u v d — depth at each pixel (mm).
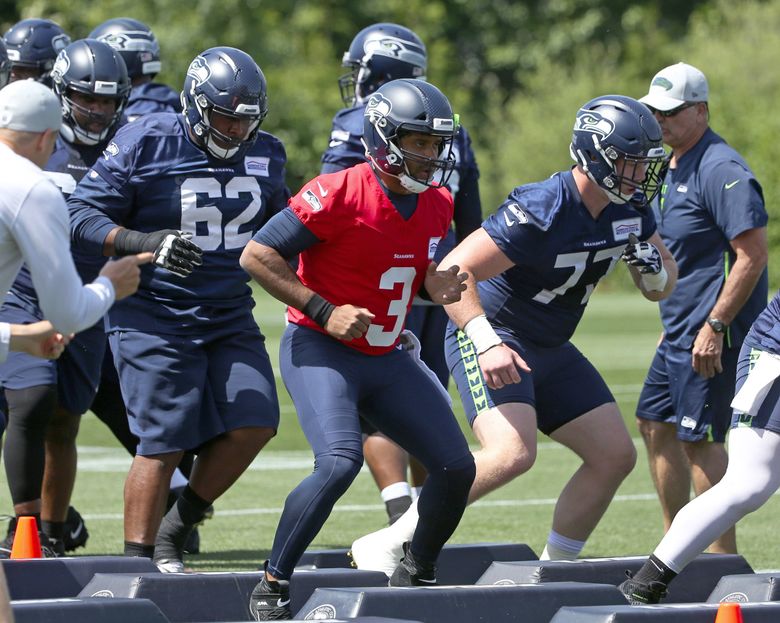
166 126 21328
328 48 137125
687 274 24484
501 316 21062
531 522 29516
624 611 16859
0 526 28344
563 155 129750
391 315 18438
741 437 18641
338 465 17406
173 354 21344
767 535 28141
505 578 20219
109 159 21156
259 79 20953
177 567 21641
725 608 15523
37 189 14305
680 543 18656
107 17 119562
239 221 21688
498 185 136750
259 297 120750
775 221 106812
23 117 14812
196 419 21375
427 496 18406
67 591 19344
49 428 24672
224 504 31812
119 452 40562
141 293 21531
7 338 14719
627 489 34438
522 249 20094
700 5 150000
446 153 18797
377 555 20547
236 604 18734
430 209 18469
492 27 159250
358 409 18578
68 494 25047
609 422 21125
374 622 16344
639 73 142125
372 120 17797
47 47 28594
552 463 38625
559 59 153375
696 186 24188
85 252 23672
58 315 14469
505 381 19609
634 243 20656
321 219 17844
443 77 147750
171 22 124062
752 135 109312
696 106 24234
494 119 141250
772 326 18922
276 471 36969
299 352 18375
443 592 17844
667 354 24812
